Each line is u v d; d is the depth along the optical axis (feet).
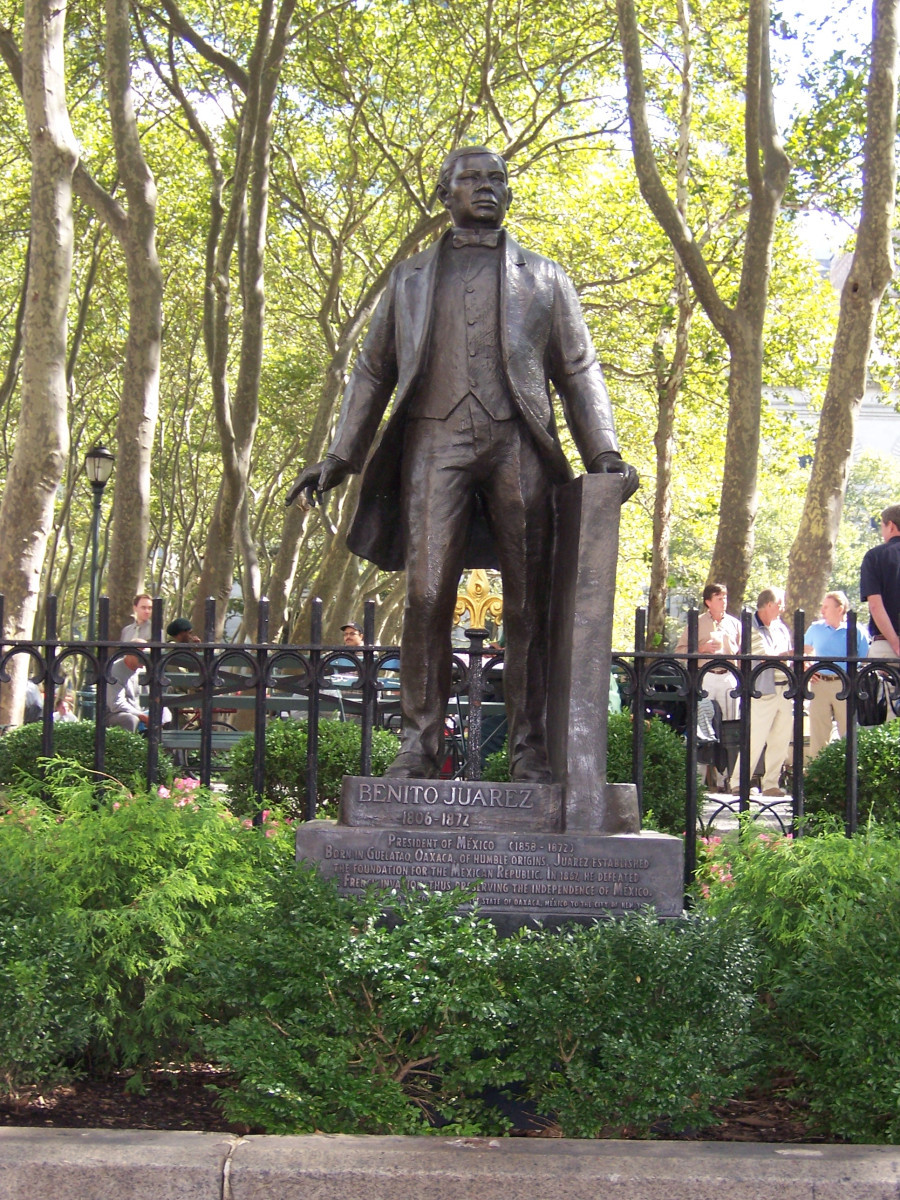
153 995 14.56
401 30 79.15
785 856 16.26
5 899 14.26
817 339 85.15
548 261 17.40
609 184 85.51
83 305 92.63
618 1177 10.93
